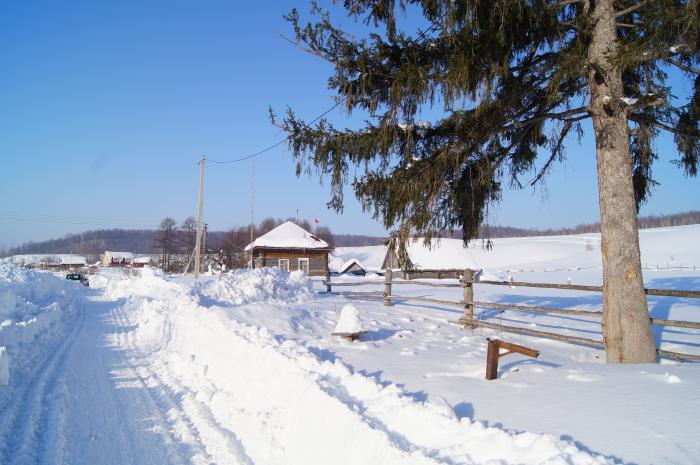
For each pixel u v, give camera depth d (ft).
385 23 25.68
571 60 21.89
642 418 12.55
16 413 18.78
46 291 73.46
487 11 21.39
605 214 23.26
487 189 29.81
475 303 32.55
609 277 22.82
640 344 21.85
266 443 15.46
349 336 26.07
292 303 45.93
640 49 20.10
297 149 27.07
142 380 24.49
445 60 23.71
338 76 25.09
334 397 15.47
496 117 26.04
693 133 27.35
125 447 15.84
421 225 26.02
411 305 44.98
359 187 27.07
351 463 12.60
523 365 20.07
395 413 13.88
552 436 10.84
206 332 28.96
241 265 203.00
